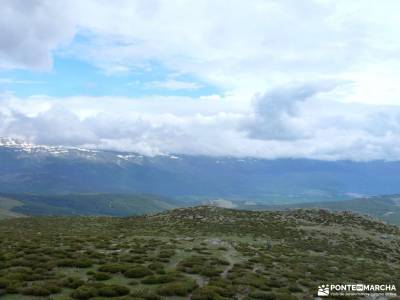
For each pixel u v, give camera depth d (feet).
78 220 368.48
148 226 322.75
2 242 189.16
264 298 112.06
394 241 308.19
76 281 111.96
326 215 382.83
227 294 111.34
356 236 307.78
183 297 106.63
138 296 100.53
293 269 167.63
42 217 404.57
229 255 186.91
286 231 306.55
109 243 200.95
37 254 153.17
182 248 197.57
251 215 373.61
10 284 104.88
